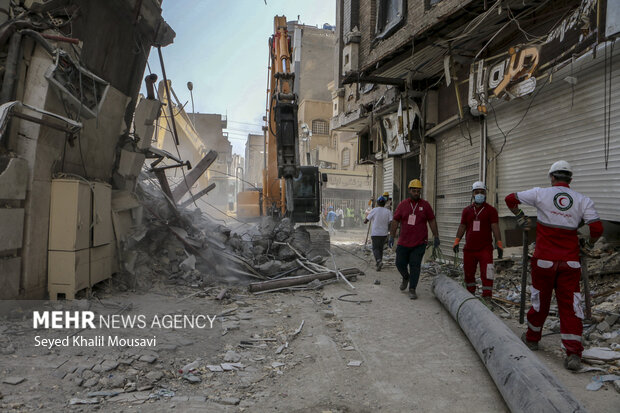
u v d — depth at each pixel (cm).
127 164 739
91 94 597
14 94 468
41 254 498
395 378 359
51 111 505
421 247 668
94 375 328
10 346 365
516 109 818
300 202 1390
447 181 1112
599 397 307
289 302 646
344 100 1744
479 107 830
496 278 767
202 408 294
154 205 867
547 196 393
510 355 315
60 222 511
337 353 419
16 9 504
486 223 584
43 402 282
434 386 342
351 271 848
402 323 529
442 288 603
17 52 469
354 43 1435
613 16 524
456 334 484
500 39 862
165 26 775
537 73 718
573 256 372
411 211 677
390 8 1234
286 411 297
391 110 1350
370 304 631
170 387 327
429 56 983
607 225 648
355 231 2711
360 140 1759
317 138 4081
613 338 417
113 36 663
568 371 360
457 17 776
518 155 830
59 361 348
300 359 403
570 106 685
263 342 450
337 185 3309
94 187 565
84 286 538
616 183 597
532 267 400
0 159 447
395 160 1440
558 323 489
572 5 665
